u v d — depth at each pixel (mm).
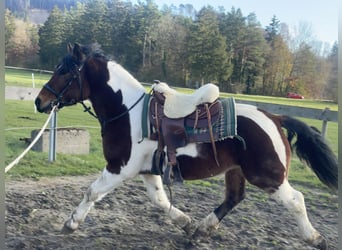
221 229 3998
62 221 4055
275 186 3230
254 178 3275
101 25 41188
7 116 10406
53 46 40469
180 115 3334
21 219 3984
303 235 3236
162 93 3473
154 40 41125
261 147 3225
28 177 5676
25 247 3266
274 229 4090
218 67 38938
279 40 41812
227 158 3336
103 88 3596
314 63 40875
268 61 40906
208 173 3387
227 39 40781
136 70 41188
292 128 3395
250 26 41062
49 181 5590
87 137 7395
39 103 3631
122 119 3502
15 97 7086
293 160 7633
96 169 6438
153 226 4008
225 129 3252
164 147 3377
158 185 3805
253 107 3467
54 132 6461
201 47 39031
